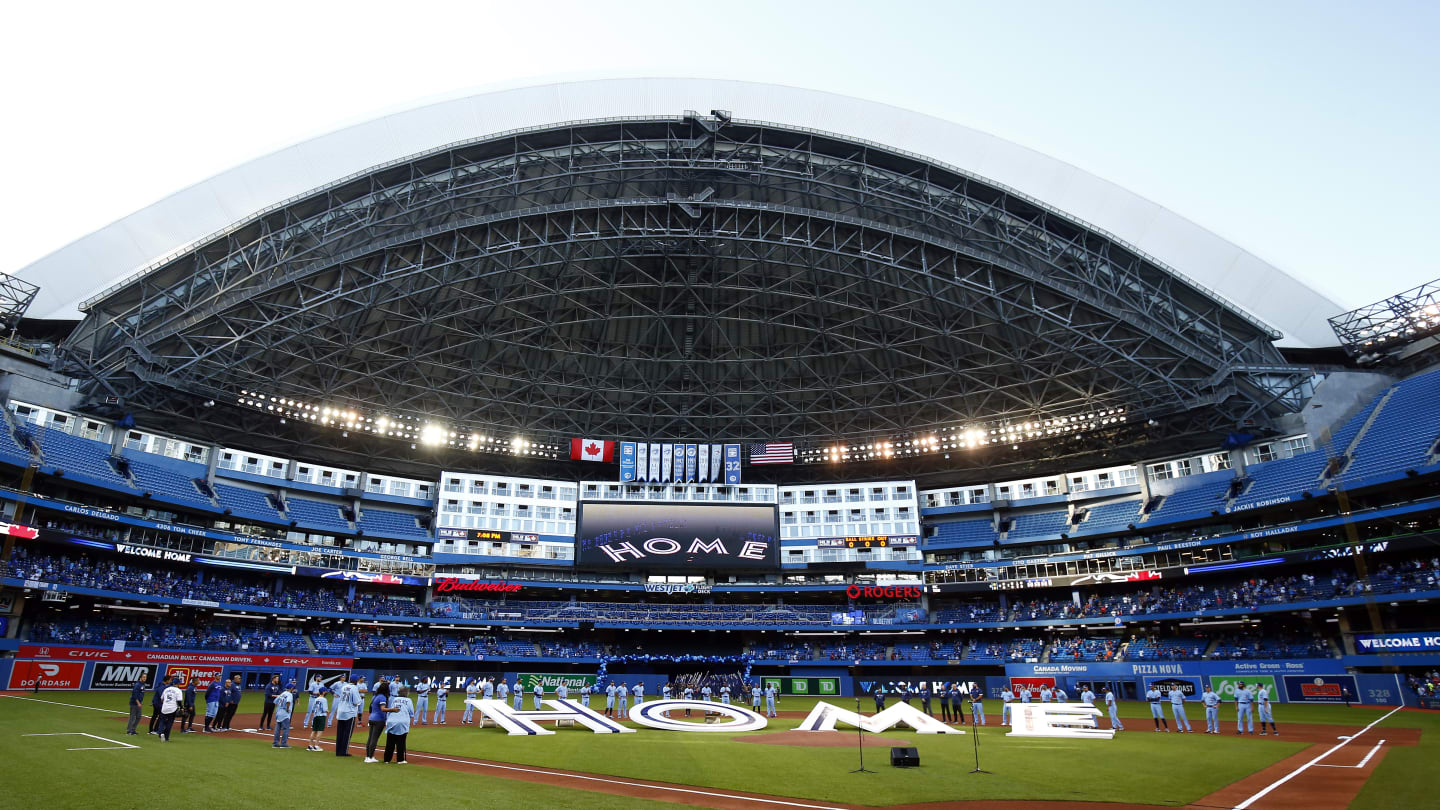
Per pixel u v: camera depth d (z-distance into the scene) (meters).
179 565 71.69
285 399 74.75
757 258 69.38
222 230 62.91
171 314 66.38
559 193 68.00
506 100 64.88
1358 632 63.84
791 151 66.88
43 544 63.00
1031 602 81.81
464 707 59.16
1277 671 61.00
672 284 72.38
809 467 90.25
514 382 82.94
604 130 65.31
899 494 87.00
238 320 64.75
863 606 85.56
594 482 87.50
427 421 81.75
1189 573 71.56
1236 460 76.44
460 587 79.69
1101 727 44.06
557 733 38.34
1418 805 18.28
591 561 82.69
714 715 51.56
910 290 71.06
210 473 76.50
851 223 65.06
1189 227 66.38
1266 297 66.81
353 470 84.94
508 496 85.56
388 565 80.38
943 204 68.12
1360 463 64.88
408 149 63.72
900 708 40.34
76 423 68.31
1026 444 83.31
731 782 22.56
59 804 14.87
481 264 68.81
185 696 30.92
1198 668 64.75
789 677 76.56
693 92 65.81
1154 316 68.75
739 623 80.19
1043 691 47.84
